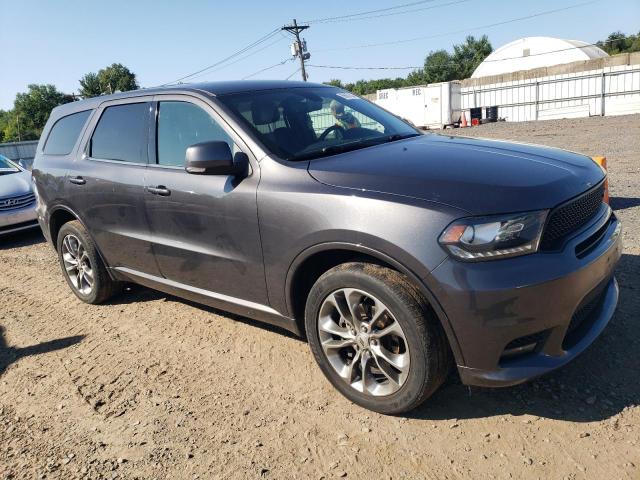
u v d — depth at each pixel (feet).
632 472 7.74
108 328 14.78
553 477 7.83
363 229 8.83
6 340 14.83
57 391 11.76
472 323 8.20
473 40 247.29
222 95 12.09
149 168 12.94
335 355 10.11
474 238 8.07
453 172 9.15
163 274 13.37
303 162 10.46
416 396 8.95
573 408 9.24
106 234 14.57
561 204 8.55
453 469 8.22
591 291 8.82
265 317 11.27
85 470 9.08
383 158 10.18
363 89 251.39
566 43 151.23
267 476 8.51
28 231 29.58
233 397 10.76
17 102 264.31
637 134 51.67
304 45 128.06
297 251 9.84
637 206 21.54
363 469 8.44
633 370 10.05
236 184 10.82
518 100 106.73
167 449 9.40
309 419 9.80
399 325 8.84
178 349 13.06
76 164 15.29
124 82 264.31
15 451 9.80
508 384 8.43
